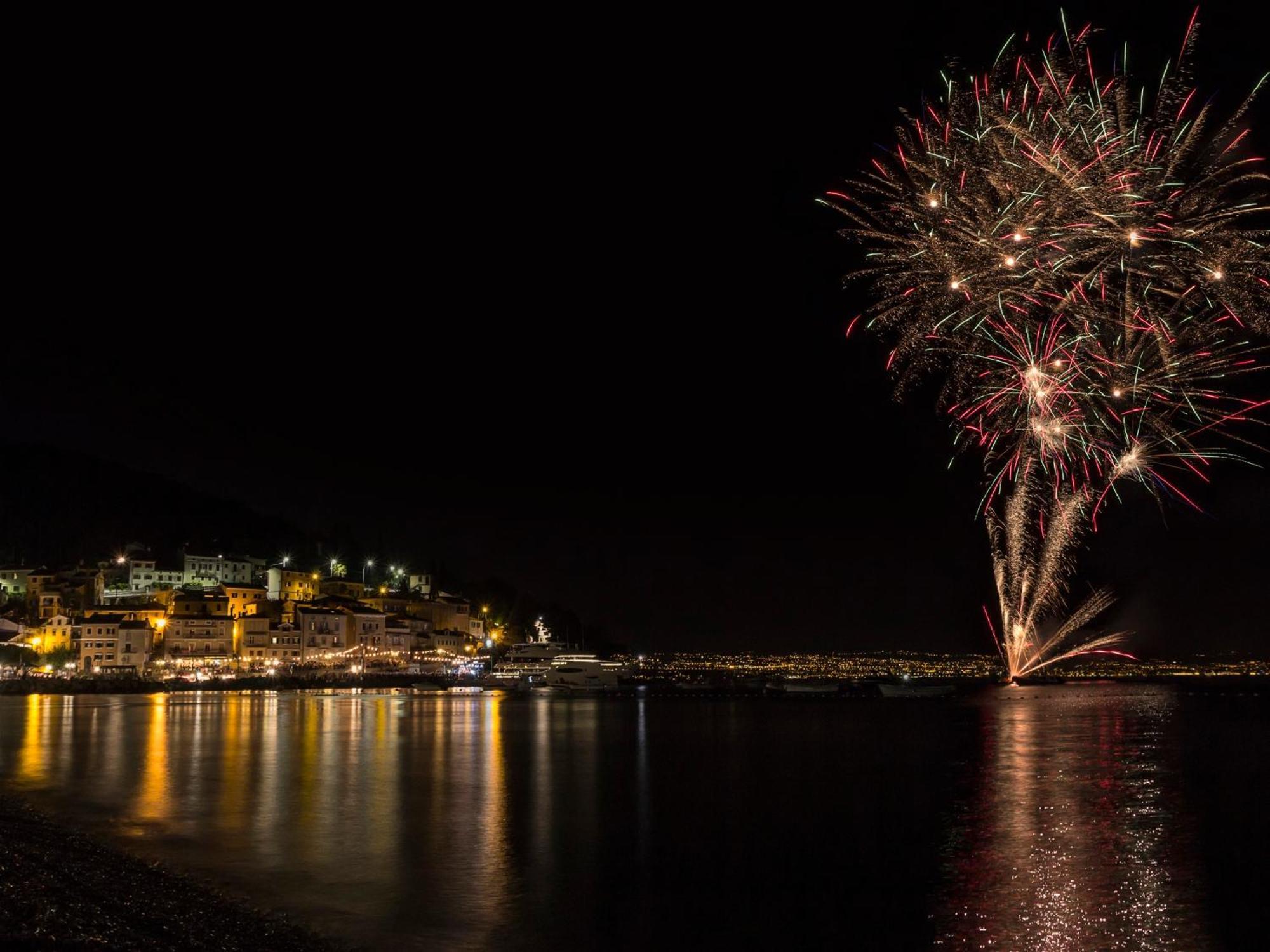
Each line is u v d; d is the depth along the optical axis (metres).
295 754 82.25
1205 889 38.97
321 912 34.69
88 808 54.19
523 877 40.34
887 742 101.62
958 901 37.34
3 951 24.80
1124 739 105.12
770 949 31.94
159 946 27.91
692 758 84.06
